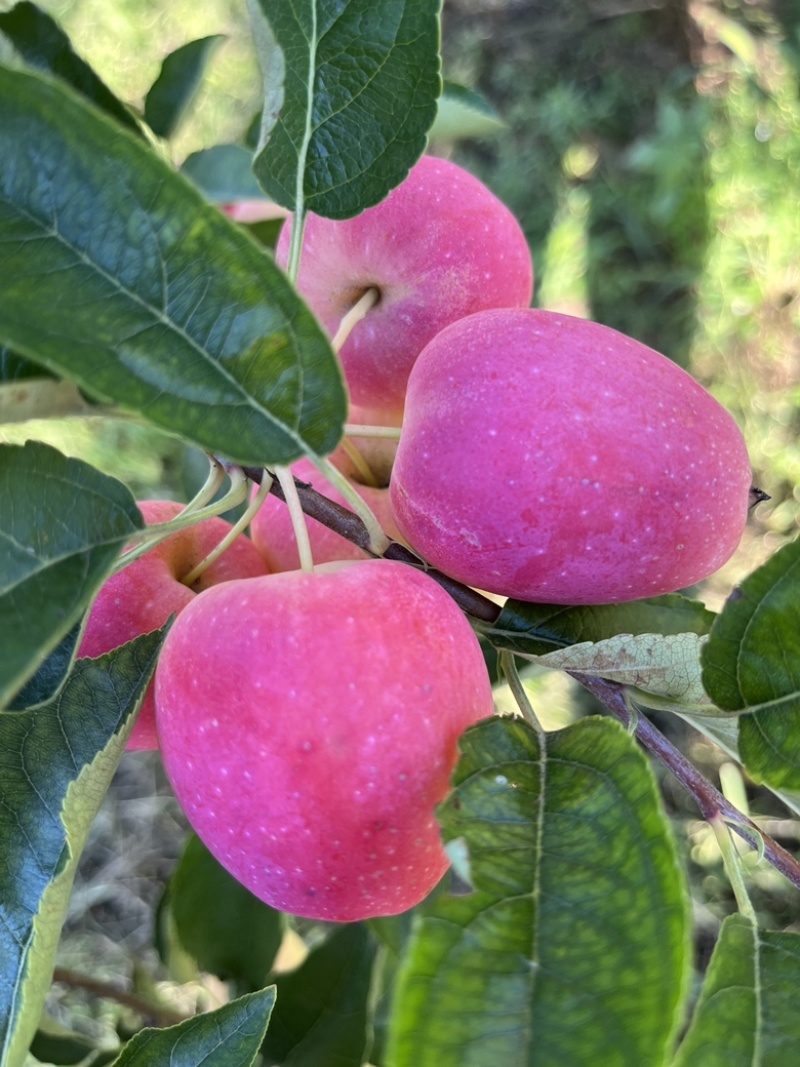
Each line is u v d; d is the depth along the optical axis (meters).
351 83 0.16
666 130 0.63
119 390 0.11
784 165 0.63
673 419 0.16
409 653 0.14
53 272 0.11
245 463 0.12
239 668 0.14
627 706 0.17
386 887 0.15
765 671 0.15
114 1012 0.44
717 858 0.51
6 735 0.16
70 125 0.11
